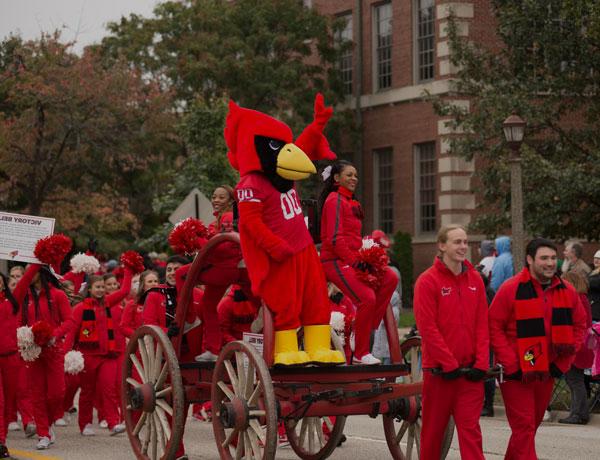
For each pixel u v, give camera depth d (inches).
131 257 559.5
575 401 575.5
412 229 1444.4
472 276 352.2
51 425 518.3
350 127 1520.7
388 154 1498.5
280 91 1520.7
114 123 1477.6
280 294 373.4
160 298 478.0
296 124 1491.1
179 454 433.1
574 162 911.0
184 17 1581.0
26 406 541.3
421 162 1440.7
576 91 959.6
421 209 1438.2
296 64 1550.2
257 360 362.0
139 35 1598.2
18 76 1472.7
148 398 419.8
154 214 1587.1
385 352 649.0
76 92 1433.3
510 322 360.2
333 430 442.6
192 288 418.9
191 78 1529.3
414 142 1440.7
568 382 578.9
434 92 1386.6
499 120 940.0
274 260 373.4
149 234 1606.8
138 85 1498.5
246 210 371.2
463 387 347.9
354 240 414.9
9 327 499.8
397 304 717.9
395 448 432.8
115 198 1499.8
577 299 363.3
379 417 621.3
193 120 1174.3
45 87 1396.4
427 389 352.5
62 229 1465.3
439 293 347.6
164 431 415.2
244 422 367.2
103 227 1475.1
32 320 532.7
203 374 413.7
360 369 382.6
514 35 960.9
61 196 1464.1
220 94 1533.0
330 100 1521.9
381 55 1502.2
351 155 1553.9
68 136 1454.2
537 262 355.6
